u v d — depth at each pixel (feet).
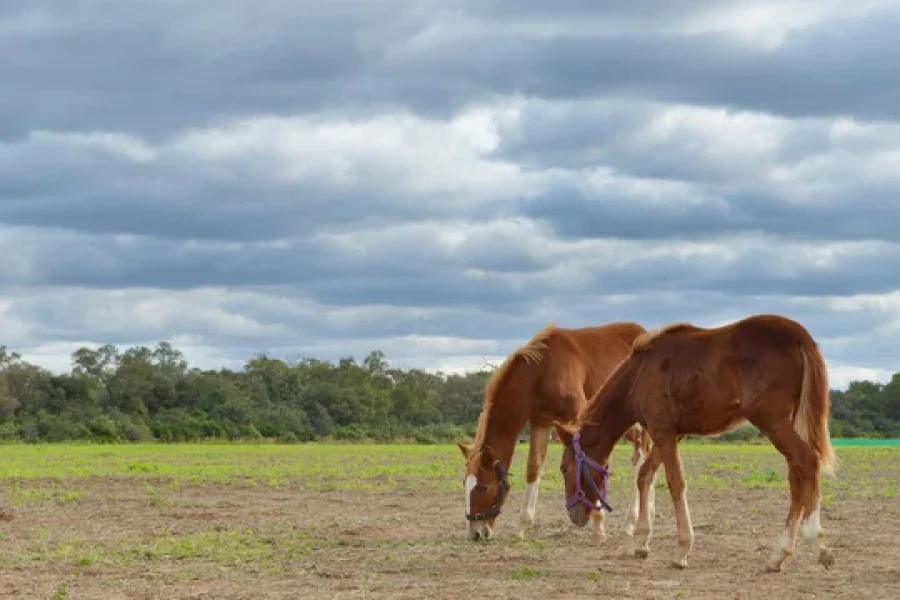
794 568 41.14
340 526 57.77
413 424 286.87
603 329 56.08
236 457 146.72
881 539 50.14
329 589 37.17
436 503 72.13
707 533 53.26
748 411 39.45
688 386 40.91
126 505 69.56
